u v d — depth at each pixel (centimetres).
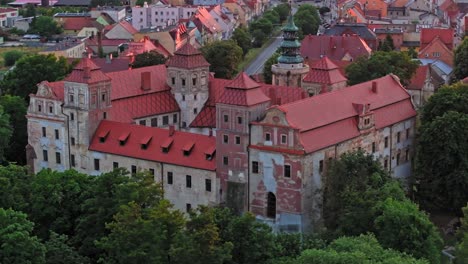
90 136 19188
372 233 14062
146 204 14325
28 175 16100
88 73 18962
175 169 17975
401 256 13000
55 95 19550
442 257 16138
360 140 17850
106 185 14575
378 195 15388
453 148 17988
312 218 16775
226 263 13112
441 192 18462
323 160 16800
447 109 19275
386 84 19825
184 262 12456
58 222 14825
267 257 13325
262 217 16975
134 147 18588
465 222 14988
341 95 18162
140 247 12644
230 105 16938
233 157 17125
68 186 15238
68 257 13312
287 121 16300
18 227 12825
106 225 13125
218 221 13675
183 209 18062
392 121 18975
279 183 16612
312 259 12275
